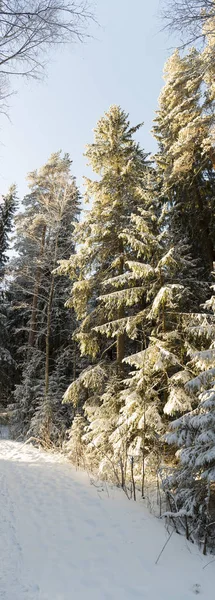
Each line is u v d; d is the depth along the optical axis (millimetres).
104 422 9047
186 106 10148
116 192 10914
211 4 4016
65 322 17250
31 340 17125
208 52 5562
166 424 8000
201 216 12117
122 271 10594
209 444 5152
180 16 4133
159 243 9391
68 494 6875
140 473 7891
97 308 10750
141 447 7547
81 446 10133
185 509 5090
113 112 11484
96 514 5758
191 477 5469
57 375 15383
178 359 7938
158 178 11984
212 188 12211
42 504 6199
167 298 8039
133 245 8727
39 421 13164
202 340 8234
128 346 12648
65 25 3613
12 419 16188
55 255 14273
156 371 8391
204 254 12055
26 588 3455
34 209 18578
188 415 5828
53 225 14602
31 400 15133
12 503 6129
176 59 11320
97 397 10438
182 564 4137
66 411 14539
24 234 16281
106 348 11578
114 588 3607
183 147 9820
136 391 8055
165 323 8875
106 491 7109
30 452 11664
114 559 4234
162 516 5371
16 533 4789
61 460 10398
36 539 4676
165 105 13438
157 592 3561
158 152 14219
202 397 5727
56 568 3947
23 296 19781
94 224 10430
